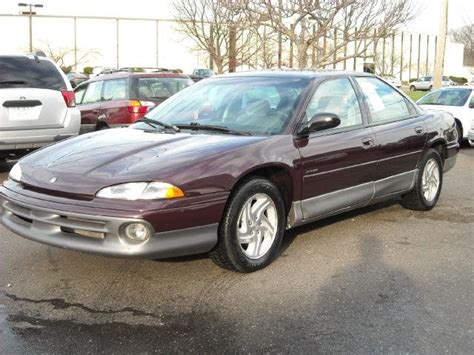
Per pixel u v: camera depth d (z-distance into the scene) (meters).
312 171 4.70
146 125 5.17
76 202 3.83
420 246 5.07
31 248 4.89
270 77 5.34
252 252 4.34
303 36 13.29
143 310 3.69
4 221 4.37
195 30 18.27
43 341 3.27
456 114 12.46
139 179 3.79
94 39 64.06
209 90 5.49
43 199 3.96
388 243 5.14
